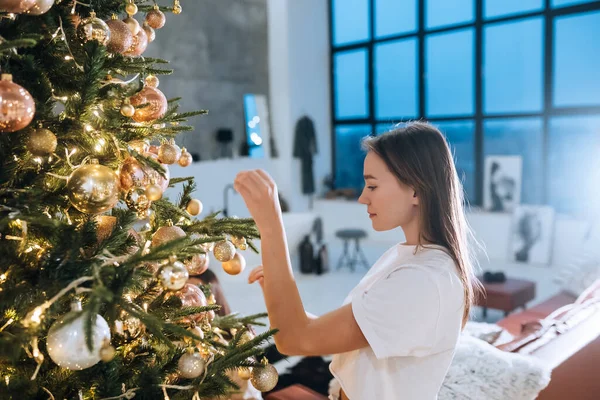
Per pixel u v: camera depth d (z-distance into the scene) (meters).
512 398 1.53
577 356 1.81
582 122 6.55
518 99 7.06
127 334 1.09
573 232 6.36
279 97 8.46
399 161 1.16
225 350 1.14
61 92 1.00
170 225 1.14
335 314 1.16
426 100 7.96
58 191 0.96
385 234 8.09
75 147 1.01
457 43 7.53
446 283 1.09
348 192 8.64
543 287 5.58
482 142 7.42
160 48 7.04
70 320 0.77
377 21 8.34
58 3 1.02
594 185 6.47
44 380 0.94
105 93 1.03
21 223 0.93
